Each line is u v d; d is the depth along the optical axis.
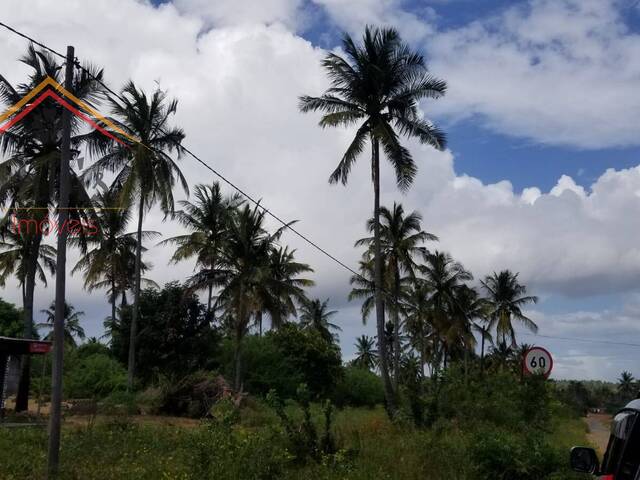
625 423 4.98
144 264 51.41
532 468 12.07
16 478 11.59
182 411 30.02
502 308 64.38
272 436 13.40
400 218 46.72
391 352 59.62
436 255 58.81
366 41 30.59
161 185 34.31
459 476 11.90
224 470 10.56
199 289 38.38
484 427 17.12
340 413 31.66
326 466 12.13
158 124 34.09
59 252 12.23
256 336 46.88
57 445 11.72
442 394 20.14
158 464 12.18
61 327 12.06
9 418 22.72
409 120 30.23
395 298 46.81
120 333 43.09
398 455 13.03
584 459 5.37
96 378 40.09
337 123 30.55
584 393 87.38
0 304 43.72
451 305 58.69
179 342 41.53
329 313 71.75
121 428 18.23
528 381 19.83
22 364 25.75
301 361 47.75
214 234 41.22
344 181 31.00
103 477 11.63
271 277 38.72
